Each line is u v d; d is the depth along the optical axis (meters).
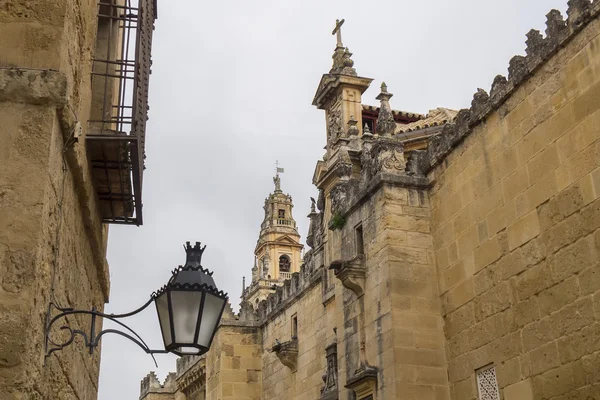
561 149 12.55
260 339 31.23
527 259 13.14
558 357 12.10
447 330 15.38
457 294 15.18
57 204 7.42
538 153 13.15
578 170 12.07
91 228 10.16
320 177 25.88
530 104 13.52
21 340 6.12
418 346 15.22
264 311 31.41
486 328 14.10
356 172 23.66
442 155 16.27
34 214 6.56
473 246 14.84
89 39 9.46
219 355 30.69
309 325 26.58
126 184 10.68
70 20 7.69
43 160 6.77
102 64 11.88
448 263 15.63
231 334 30.91
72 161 8.05
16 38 7.23
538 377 12.53
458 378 14.80
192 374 39.25
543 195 12.88
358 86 25.47
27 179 6.67
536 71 13.43
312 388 25.69
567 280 12.08
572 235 12.06
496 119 14.53
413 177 16.69
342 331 17.62
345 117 24.89
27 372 6.18
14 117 6.86
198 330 7.20
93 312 7.28
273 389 29.20
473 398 14.27
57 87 6.99
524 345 12.97
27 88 6.92
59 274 7.83
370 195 17.02
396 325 15.23
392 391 14.83
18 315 6.20
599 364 11.20
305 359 26.59
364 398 15.86
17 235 6.46
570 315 11.92
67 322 8.65
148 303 7.43
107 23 12.16
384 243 16.03
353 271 16.61
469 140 15.40
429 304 15.67
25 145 6.78
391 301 15.43
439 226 16.16
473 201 15.02
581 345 11.62
